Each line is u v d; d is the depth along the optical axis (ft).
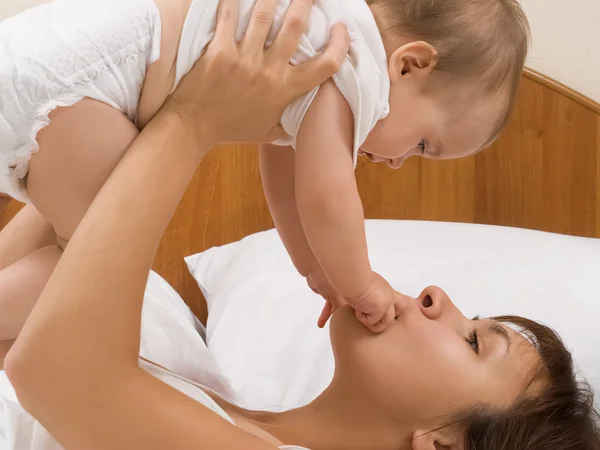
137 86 2.39
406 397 3.01
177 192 2.31
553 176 5.96
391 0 2.76
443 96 2.86
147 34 2.35
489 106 2.97
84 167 2.37
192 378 3.76
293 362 4.45
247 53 2.37
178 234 6.07
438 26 2.74
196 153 2.41
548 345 3.28
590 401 3.18
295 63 2.50
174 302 4.90
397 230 5.46
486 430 2.92
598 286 4.68
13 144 2.31
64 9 2.40
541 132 5.93
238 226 6.11
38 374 2.04
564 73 5.97
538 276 4.77
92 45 2.30
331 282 2.80
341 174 2.58
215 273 5.53
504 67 2.91
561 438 2.91
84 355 2.05
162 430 2.13
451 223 5.58
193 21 2.37
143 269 2.18
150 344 3.72
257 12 2.38
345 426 3.12
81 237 2.13
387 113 2.75
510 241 5.23
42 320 2.04
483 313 4.51
